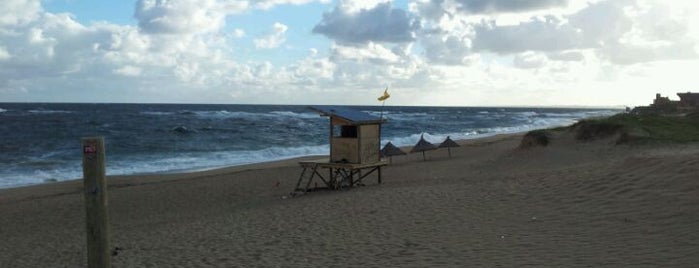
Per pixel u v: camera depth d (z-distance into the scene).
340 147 15.85
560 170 13.61
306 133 54.16
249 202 15.17
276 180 19.98
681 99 42.62
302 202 13.00
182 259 8.36
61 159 31.34
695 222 7.11
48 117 74.56
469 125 72.62
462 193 11.68
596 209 8.77
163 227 11.71
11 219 14.70
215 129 56.22
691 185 8.62
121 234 11.25
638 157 11.68
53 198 17.67
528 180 12.32
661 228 7.18
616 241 6.91
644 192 9.06
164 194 17.69
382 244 8.14
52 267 9.02
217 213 13.27
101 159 4.75
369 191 13.75
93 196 4.73
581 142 20.62
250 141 44.41
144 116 82.38
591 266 5.97
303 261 7.59
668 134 19.36
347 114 15.80
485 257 6.82
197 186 19.12
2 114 81.25
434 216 9.77
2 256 10.23
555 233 7.72
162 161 29.73
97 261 4.78
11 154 33.94
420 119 89.38
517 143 33.72
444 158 26.64
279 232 9.73
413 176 19.17
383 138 46.50
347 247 8.17
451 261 6.80
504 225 8.59
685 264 5.67
